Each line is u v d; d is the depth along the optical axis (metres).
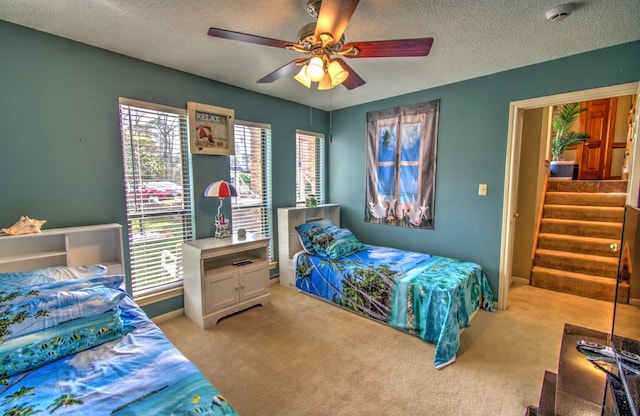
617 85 2.26
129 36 2.12
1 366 1.20
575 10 1.76
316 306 3.05
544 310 2.95
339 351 2.25
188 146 2.87
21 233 1.89
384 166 3.77
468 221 3.13
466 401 1.75
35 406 1.04
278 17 1.87
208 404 1.06
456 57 2.47
